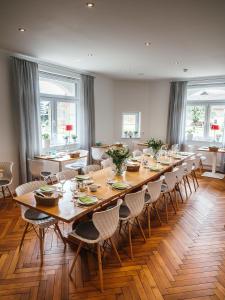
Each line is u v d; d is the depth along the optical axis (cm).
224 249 283
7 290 212
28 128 463
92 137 649
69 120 622
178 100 704
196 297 207
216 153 637
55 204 231
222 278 232
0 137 435
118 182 303
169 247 286
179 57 458
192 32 326
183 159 479
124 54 441
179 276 234
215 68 552
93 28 318
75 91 629
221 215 381
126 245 289
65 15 278
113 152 342
